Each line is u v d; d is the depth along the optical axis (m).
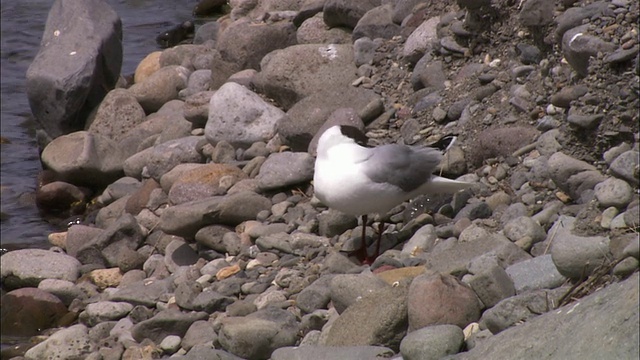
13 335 12.41
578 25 11.54
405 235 11.39
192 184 13.96
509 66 13.37
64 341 11.38
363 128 13.79
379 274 9.98
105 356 10.90
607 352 7.23
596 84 10.84
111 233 13.62
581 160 10.89
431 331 8.46
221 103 15.15
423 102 13.84
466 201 11.56
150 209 14.41
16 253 13.55
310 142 13.98
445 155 12.38
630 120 10.54
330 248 11.71
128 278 12.97
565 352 7.52
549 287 9.10
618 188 9.63
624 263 8.38
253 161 14.25
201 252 12.82
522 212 10.80
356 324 9.12
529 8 12.63
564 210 10.42
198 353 9.64
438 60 14.49
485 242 10.08
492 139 12.12
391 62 15.27
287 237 12.16
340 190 10.59
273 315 10.27
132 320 11.69
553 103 11.43
